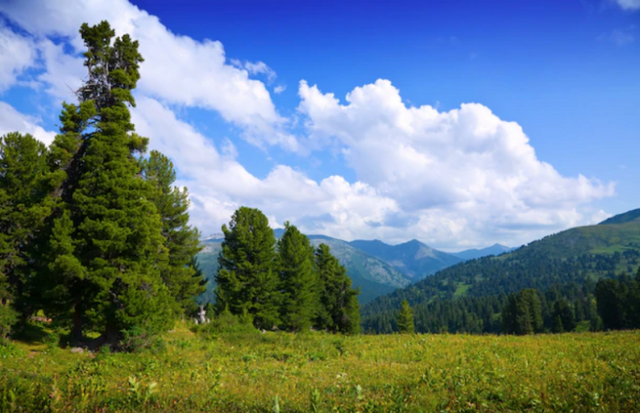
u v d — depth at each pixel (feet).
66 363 59.21
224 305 146.00
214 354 67.77
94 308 76.59
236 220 151.23
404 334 96.78
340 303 200.34
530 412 27.50
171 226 127.75
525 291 346.33
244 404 31.60
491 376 39.68
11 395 26.37
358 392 30.17
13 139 75.66
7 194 73.92
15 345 66.13
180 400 31.53
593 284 647.97
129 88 94.32
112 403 29.84
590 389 31.86
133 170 85.81
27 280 74.90
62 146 82.07
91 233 75.97
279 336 95.30
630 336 69.36
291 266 168.86
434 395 32.94
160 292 80.84
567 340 68.64
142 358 62.39
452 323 618.03
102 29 91.30
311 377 45.06
